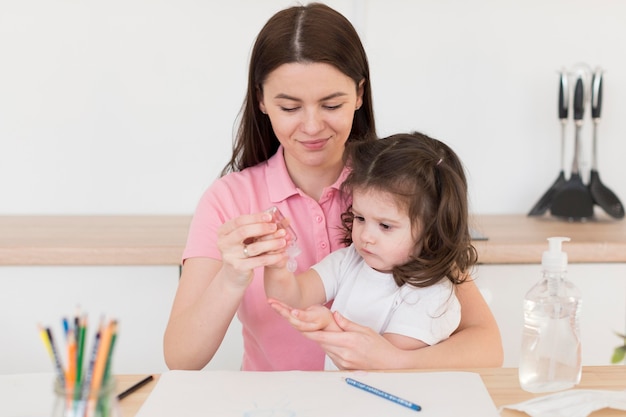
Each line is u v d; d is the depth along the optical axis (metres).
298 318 1.09
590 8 2.28
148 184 2.27
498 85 2.29
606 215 2.26
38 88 2.20
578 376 1.02
